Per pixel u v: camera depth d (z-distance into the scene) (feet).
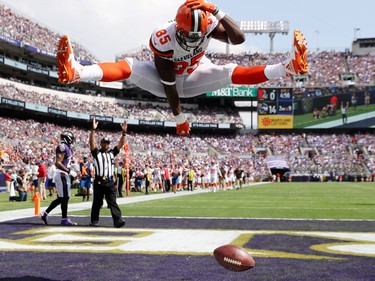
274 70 14.87
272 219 33.17
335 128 184.75
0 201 59.06
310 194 73.92
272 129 196.24
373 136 191.21
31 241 22.95
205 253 19.35
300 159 186.19
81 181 57.67
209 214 38.01
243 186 119.65
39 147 129.29
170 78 15.08
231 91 193.36
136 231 26.73
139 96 204.54
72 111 164.45
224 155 187.83
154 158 155.94
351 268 16.22
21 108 141.18
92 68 14.34
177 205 49.24
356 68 200.75
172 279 14.70
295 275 15.15
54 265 17.06
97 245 21.59
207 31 14.06
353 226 28.66
